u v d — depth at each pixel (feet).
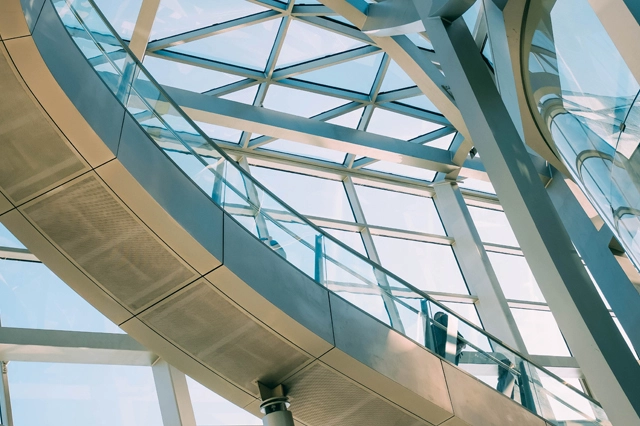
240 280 33.17
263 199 38.88
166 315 34.42
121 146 29.96
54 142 28.25
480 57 40.63
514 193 35.29
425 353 41.52
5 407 40.78
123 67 33.42
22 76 26.40
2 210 30.01
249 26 61.21
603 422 47.93
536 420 44.60
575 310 32.19
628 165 25.20
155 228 30.99
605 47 24.54
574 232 64.59
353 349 37.06
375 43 62.03
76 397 43.50
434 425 40.52
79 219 30.68
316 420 41.06
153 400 46.01
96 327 46.03
